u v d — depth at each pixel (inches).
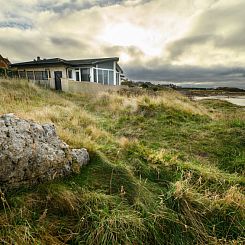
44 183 114.7
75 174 131.8
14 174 103.7
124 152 178.5
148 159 171.2
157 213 118.3
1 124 109.7
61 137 165.6
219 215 127.8
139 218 110.7
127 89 641.6
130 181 135.9
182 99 664.4
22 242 85.0
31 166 110.3
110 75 1006.4
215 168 185.9
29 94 453.7
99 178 134.3
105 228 103.3
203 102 879.7
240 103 1011.9
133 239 102.8
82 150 148.8
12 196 101.8
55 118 268.8
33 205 103.1
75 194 115.2
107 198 118.0
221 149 228.7
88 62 887.1
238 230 122.0
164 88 1007.0
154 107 387.2
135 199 124.0
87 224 104.8
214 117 405.7
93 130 237.3
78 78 918.4
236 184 152.7
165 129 294.0
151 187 140.3
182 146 236.2
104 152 173.8
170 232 113.8
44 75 910.4
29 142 113.6
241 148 231.6
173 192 132.0
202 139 256.8
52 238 93.4
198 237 115.1
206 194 137.6
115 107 412.2
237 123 299.7
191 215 123.0
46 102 410.3
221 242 113.3
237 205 132.1
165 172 158.1
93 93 689.0
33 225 94.0
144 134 275.1
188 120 347.6
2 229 88.2
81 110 370.9
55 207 107.3
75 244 97.7
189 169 163.8
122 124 319.9
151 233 109.7
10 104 307.1
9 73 725.9
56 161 122.3
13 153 103.5
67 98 562.6
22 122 120.6
